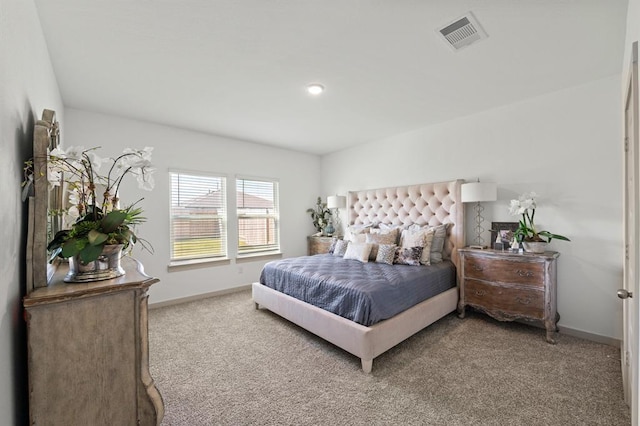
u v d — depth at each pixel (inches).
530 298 107.9
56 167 52.2
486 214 135.3
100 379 43.0
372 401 72.8
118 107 126.3
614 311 101.7
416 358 93.7
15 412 42.7
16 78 45.8
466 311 137.3
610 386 77.4
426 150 157.5
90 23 71.1
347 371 86.8
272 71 96.5
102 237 46.0
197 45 81.4
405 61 90.9
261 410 69.9
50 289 42.8
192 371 87.2
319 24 72.9
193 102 121.6
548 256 104.7
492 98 120.4
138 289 46.2
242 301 156.9
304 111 133.3
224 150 174.6
